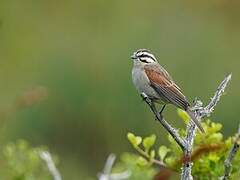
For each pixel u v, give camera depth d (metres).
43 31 22.30
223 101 19.45
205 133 8.68
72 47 21.81
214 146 8.63
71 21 22.81
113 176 10.18
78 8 22.88
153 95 10.23
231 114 19.39
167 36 21.25
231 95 19.73
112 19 22.59
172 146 9.02
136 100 19.72
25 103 12.71
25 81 20.89
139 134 19.34
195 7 22.52
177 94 10.04
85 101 20.19
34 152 11.52
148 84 10.22
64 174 19.58
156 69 10.30
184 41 21.08
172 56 20.67
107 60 20.83
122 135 19.67
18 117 18.66
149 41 21.06
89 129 20.03
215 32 21.73
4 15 20.75
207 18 22.23
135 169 10.67
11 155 11.45
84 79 20.48
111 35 21.86
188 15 22.23
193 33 21.44
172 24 21.89
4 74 21.03
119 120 19.77
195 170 8.98
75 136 19.97
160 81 10.16
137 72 10.37
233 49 21.31
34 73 21.03
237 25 22.00
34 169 11.65
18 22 21.72
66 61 21.08
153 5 22.55
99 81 20.38
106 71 20.55
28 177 11.45
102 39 21.83
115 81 20.33
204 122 9.45
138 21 22.05
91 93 20.27
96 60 20.98
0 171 11.62
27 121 19.09
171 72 20.36
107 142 19.80
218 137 8.98
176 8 22.47
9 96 20.27
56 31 22.53
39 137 19.39
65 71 20.78
